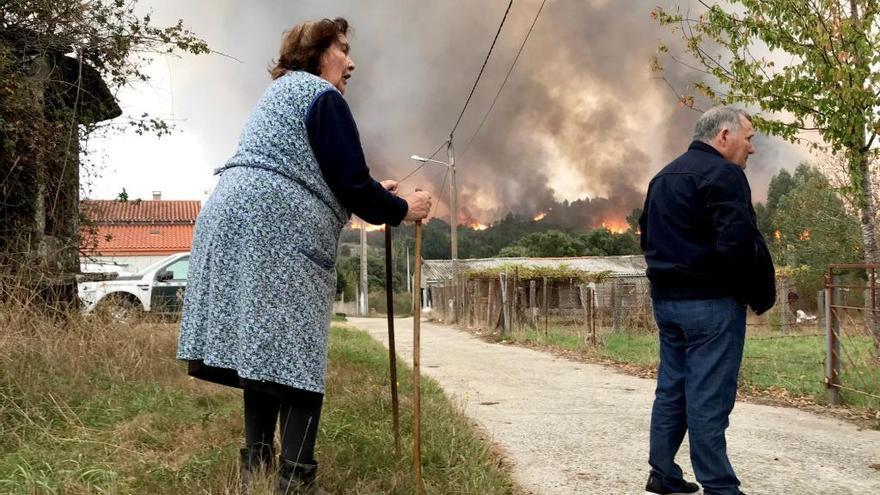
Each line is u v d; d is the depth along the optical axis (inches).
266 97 90.8
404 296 2240.4
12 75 229.5
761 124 313.9
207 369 92.5
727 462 103.7
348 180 87.6
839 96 283.9
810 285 859.4
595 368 331.3
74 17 254.2
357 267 2605.8
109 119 303.4
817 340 515.8
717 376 103.6
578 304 849.5
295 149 86.5
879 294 224.1
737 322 104.4
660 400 114.3
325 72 97.6
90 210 279.9
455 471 121.1
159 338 215.5
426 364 341.1
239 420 140.6
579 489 126.5
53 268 245.0
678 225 106.1
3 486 95.7
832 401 219.3
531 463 145.0
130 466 109.6
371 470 115.2
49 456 112.4
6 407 138.3
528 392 248.5
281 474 91.6
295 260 84.7
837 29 278.2
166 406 155.7
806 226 914.7
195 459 111.1
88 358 181.3
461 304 805.9
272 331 82.5
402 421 153.8
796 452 157.6
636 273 1438.2
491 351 425.7
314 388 85.5
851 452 157.6
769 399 237.1
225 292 84.6
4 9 243.0
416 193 105.8
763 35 295.4
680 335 111.2
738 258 98.3
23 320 184.2
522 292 603.5
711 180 102.0
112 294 245.8
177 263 508.1
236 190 85.8
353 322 971.3
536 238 2832.2
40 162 240.4
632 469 140.7
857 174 305.9
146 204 1561.3
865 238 311.7
